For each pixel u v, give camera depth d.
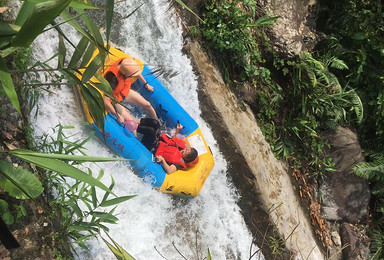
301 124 7.00
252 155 6.27
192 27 6.11
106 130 4.76
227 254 5.96
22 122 3.98
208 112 6.09
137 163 4.99
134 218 5.07
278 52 6.69
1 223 3.12
